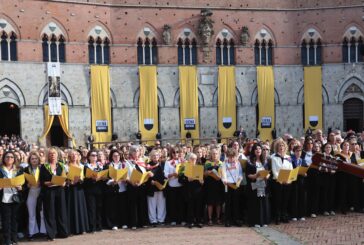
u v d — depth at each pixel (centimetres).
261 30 6019
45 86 5222
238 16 5966
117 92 5578
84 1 5441
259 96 5938
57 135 5622
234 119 5884
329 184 2372
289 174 2136
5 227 1859
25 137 5097
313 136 2981
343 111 6047
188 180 2158
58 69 5253
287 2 6069
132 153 2206
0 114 6138
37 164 1967
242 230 2078
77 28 5403
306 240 1861
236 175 2170
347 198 2480
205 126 5825
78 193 2050
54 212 1967
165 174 2205
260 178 2125
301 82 6072
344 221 2208
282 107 6028
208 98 5844
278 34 6053
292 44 6075
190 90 5766
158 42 5734
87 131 5416
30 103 5131
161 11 5750
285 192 2203
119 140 5556
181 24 5803
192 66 5788
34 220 1995
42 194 1950
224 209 2250
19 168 1933
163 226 2205
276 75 6038
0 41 5022
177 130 5753
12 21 5066
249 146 2466
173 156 2288
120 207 2177
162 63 5731
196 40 5853
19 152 2186
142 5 5678
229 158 2192
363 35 5953
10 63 5047
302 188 2272
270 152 2473
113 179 2105
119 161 2206
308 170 2316
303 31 6075
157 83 5706
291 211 2266
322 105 6047
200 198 2167
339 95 6016
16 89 5078
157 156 2225
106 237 1983
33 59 5166
